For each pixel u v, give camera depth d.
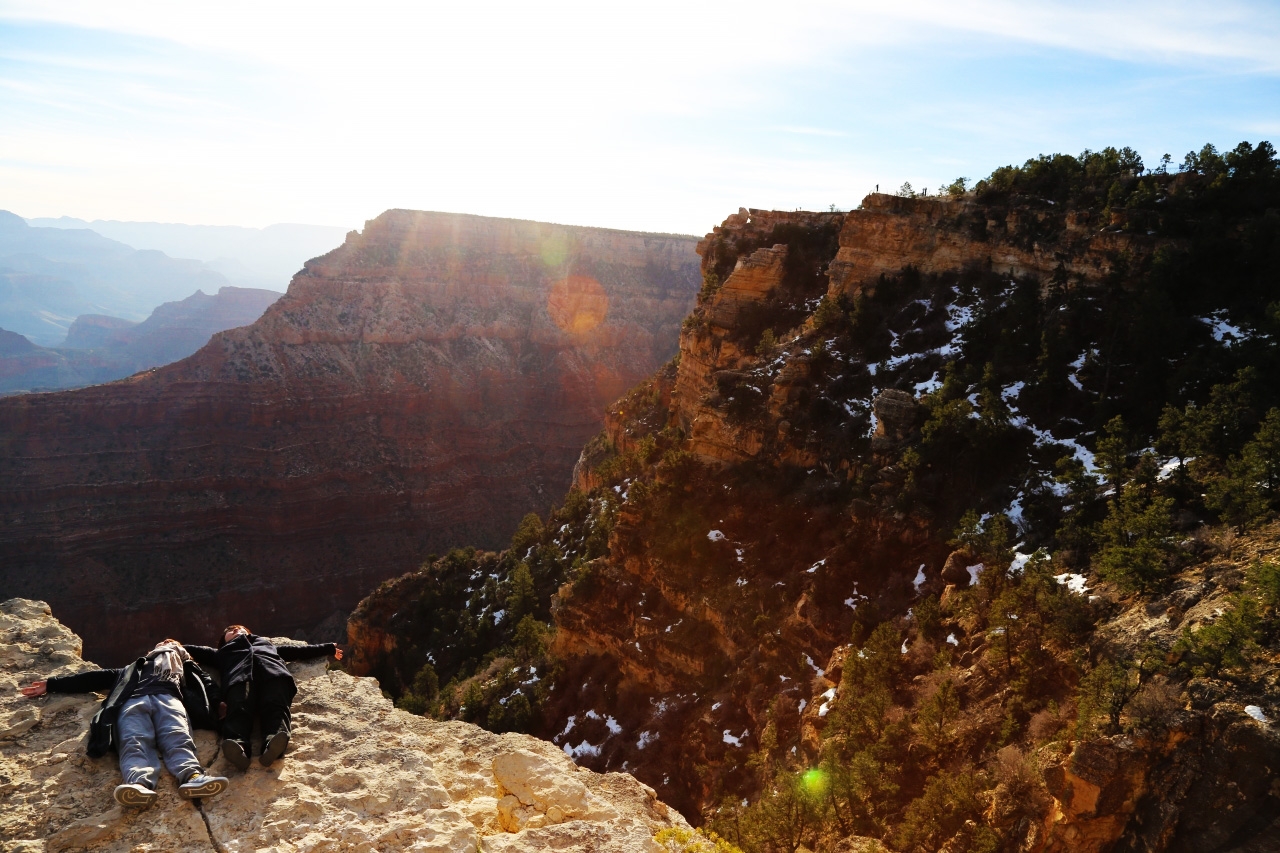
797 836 26.17
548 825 11.43
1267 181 47.25
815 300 71.50
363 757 11.55
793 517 46.22
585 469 101.56
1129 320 41.97
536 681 53.03
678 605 47.12
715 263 88.81
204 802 10.27
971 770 24.14
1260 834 16.45
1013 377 44.50
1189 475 30.91
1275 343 35.38
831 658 36.25
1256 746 17.00
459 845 10.13
